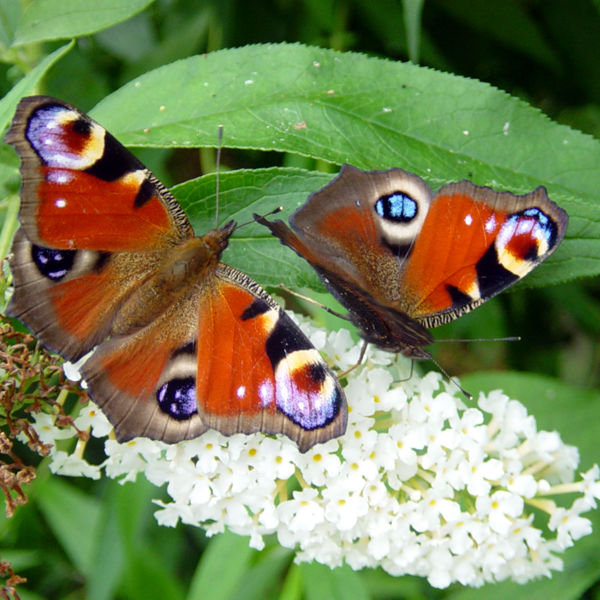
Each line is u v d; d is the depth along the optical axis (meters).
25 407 0.23
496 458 0.24
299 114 0.24
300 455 0.23
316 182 0.23
